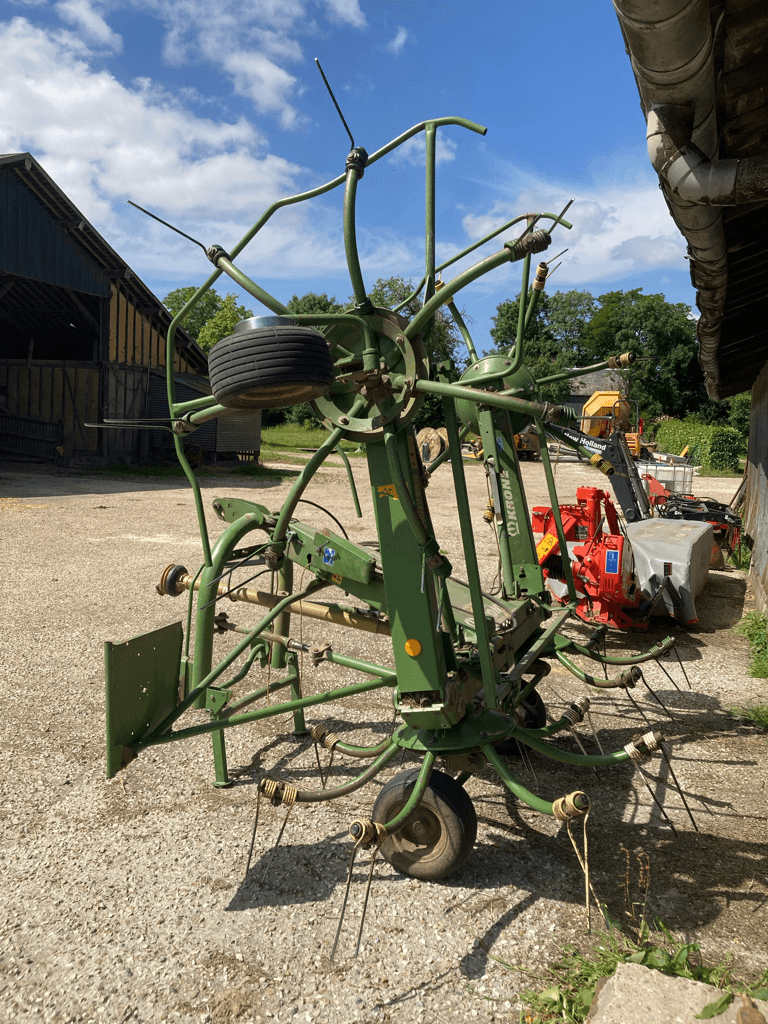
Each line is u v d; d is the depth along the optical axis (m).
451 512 16.84
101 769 4.34
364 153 2.84
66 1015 2.48
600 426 11.73
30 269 22.88
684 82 3.04
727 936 2.91
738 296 6.80
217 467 28.44
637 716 5.34
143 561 10.41
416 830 3.27
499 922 2.99
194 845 3.56
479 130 2.89
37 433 27.53
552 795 4.17
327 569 3.85
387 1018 2.49
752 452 12.87
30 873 3.30
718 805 4.04
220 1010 2.51
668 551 7.46
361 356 3.08
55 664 6.09
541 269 3.17
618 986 2.20
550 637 4.47
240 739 4.84
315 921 2.99
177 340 30.28
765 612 7.95
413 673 3.20
